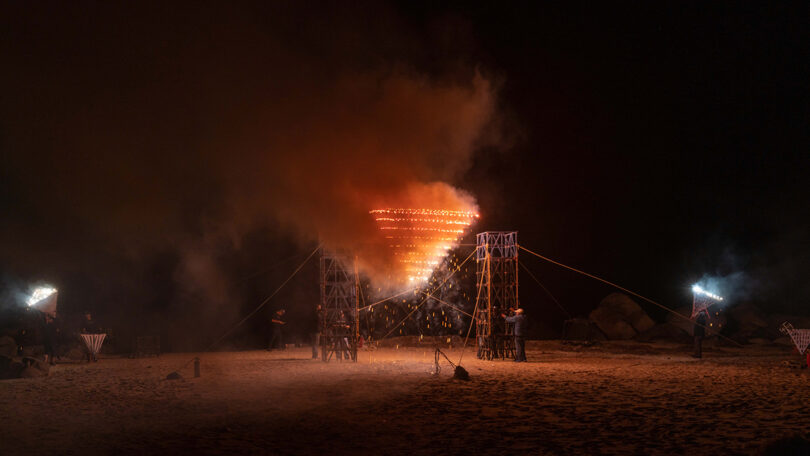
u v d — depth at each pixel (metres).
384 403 13.24
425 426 10.89
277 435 10.30
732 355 25.88
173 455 9.09
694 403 13.02
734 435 9.98
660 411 12.12
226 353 28.47
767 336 32.53
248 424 11.19
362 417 11.74
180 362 23.50
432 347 31.06
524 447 9.34
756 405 12.76
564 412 12.08
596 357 24.97
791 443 8.15
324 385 16.05
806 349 24.52
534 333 36.78
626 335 33.97
